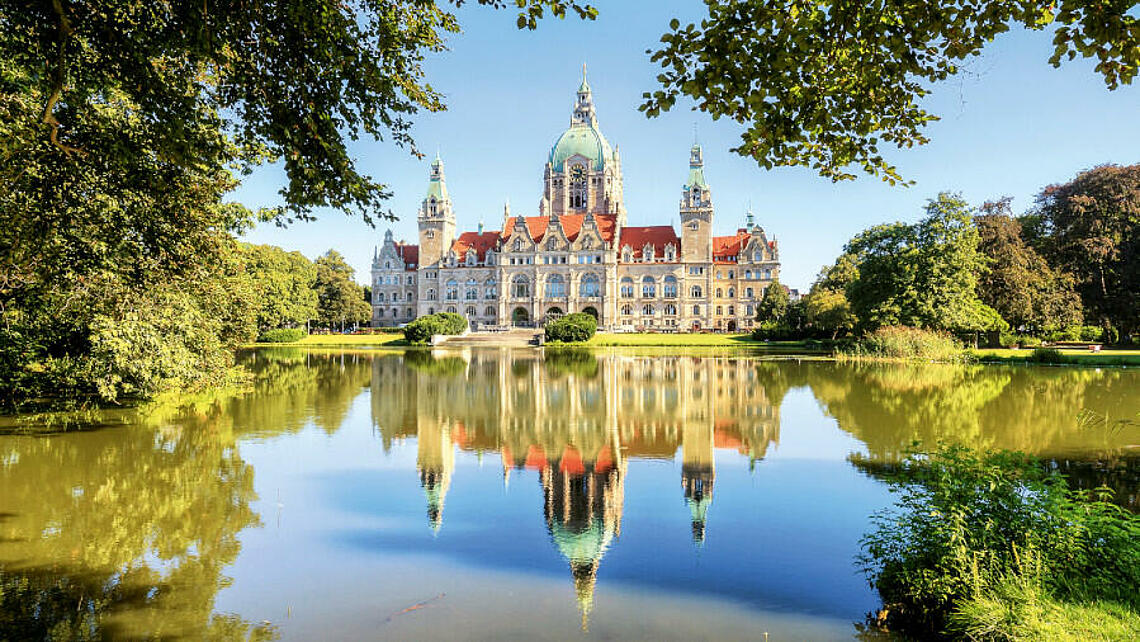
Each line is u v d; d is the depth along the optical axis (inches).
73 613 349.1
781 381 1480.1
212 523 496.4
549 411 1062.4
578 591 377.4
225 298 1266.0
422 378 1617.9
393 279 5949.8
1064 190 2476.6
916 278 2197.3
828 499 553.9
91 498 554.3
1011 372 1596.9
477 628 333.1
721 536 466.6
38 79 471.2
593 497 568.7
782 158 321.7
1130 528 324.5
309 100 388.8
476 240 5861.2
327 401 1167.6
